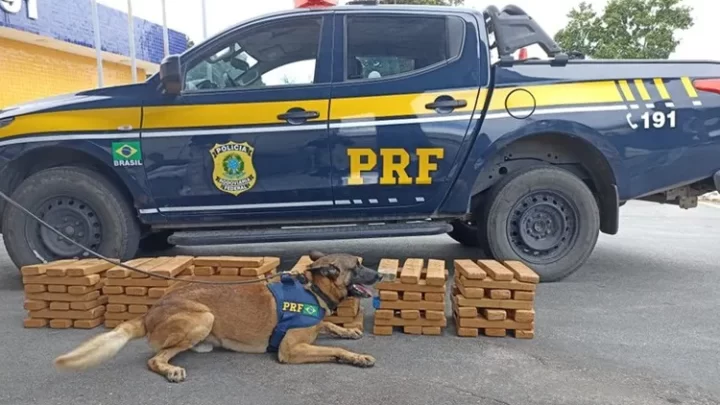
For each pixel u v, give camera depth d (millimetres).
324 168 4582
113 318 3826
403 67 4680
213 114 4527
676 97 4680
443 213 4805
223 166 4566
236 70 4641
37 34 10938
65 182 4543
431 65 4668
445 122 4570
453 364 3188
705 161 4727
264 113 4535
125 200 4719
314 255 3623
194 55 4602
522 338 3605
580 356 3301
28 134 4531
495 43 4898
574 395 2783
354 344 3535
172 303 3209
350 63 4637
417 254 6289
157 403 2705
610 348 3434
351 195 4637
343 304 3748
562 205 4812
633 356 3301
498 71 4660
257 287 3395
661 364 3182
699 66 4781
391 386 2891
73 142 4512
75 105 4582
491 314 3596
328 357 3195
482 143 4594
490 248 4859
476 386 2889
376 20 4684
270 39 4629
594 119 4605
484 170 4785
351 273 3459
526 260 4840
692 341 3561
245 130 4527
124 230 4680
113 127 4531
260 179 4582
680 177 4742
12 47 11391
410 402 2711
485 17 5035
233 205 4633
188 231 4891
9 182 4734
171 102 4543
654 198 5262
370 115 4555
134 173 4547
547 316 4043
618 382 2938
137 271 3641
